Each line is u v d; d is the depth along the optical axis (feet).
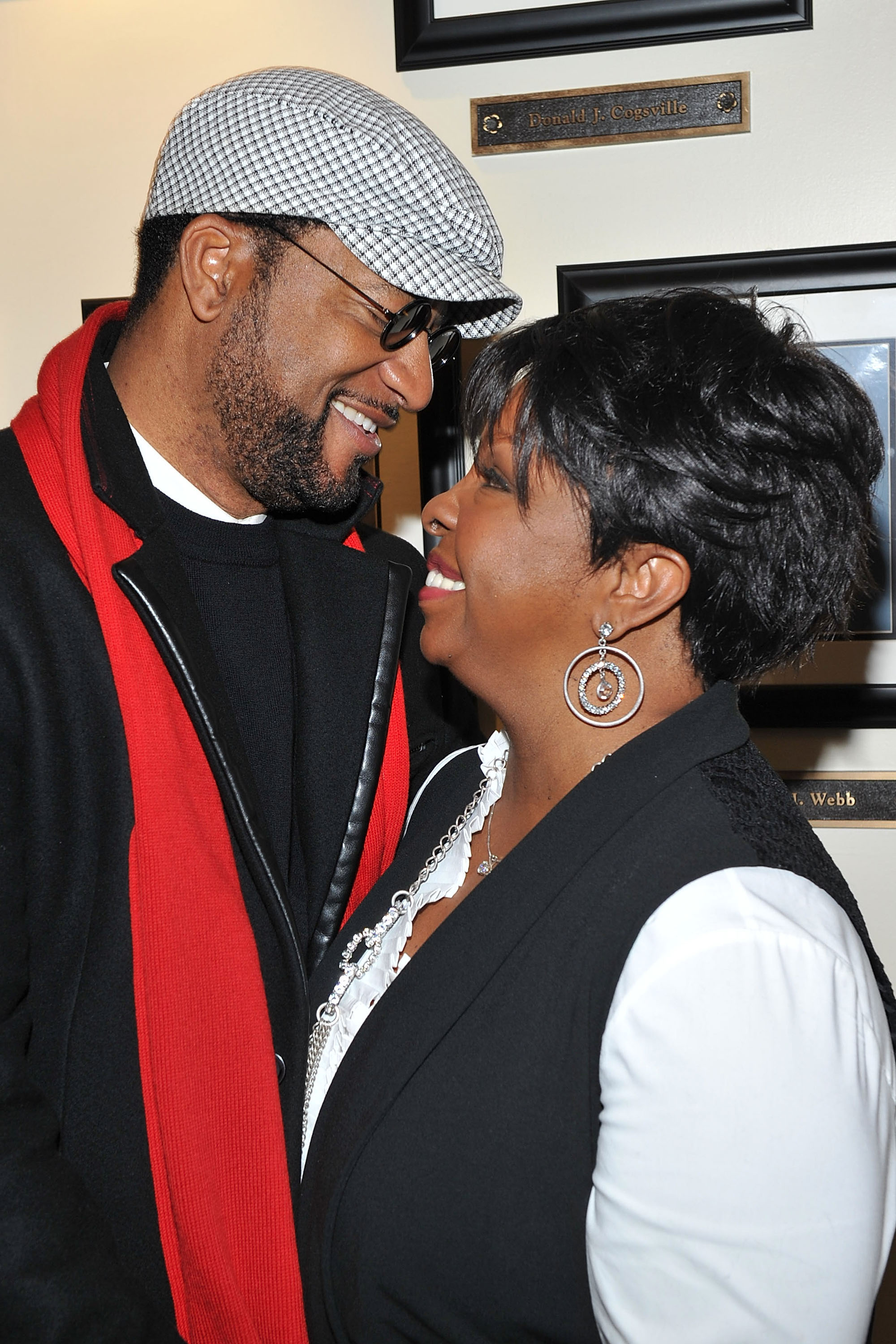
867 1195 2.06
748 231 5.28
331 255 3.17
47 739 2.91
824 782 5.65
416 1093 2.51
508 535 2.61
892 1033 2.43
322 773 3.70
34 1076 2.99
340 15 5.49
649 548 2.49
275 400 3.30
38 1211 2.55
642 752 2.53
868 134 5.12
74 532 3.09
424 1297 2.45
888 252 5.08
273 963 3.39
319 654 3.76
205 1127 3.01
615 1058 2.23
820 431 2.38
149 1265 3.10
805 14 5.00
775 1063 2.05
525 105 5.34
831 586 2.52
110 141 5.77
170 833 3.04
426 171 3.14
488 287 3.29
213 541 3.58
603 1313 2.26
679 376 2.38
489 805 3.12
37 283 5.92
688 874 2.29
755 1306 2.02
